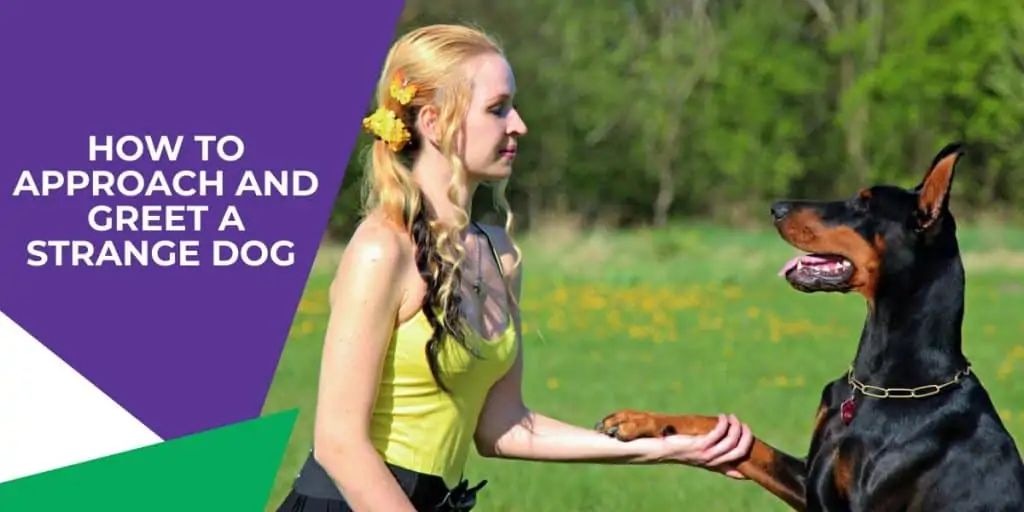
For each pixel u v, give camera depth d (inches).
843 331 601.0
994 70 1299.2
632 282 791.1
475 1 1381.6
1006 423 374.6
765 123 1434.5
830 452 190.4
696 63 1433.3
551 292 735.7
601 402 417.1
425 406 149.3
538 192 1432.1
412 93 147.5
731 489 287.7
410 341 146.6
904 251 189.5
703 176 1433.3
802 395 432.1
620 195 1444.4
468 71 148.3
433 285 145.3
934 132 1368.1
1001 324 618.5
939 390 186.5
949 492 183.3
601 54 1435.8
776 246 1027.3
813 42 1472.7
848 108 1386.6
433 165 149.8
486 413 164.9
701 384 455.2
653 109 1422.2
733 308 683.4
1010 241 1022.4
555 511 269.4
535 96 1428.4
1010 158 1298.0
